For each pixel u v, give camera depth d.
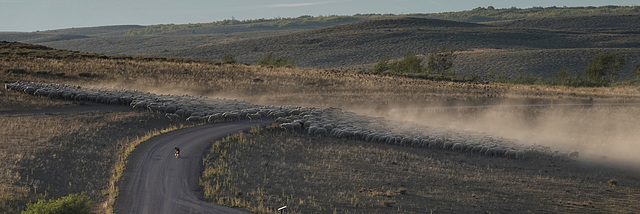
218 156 48.69
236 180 42.47
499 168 50.16
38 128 56.34
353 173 46.28
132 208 35.44
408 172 47.25
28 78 89.25
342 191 41.41
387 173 46.72
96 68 103.19
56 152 47.31
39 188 38.81
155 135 55.84
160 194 38.28
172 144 52.12
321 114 68.88
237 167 46.03
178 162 46.09
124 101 71.31
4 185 38.00
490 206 39.31
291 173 45.44
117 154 48.44
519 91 101.75
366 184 43.47
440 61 157.88
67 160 45.47
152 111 66.69
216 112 67.06
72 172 42.72
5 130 54.56
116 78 96.94
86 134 54.41
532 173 49.03
